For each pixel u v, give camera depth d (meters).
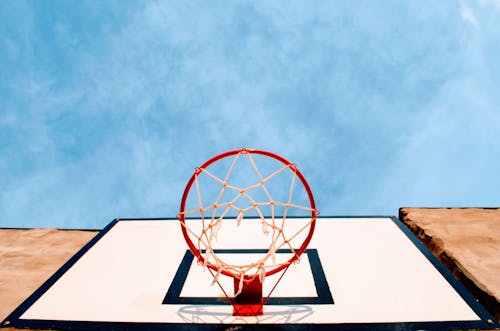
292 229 3.42
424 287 2.60
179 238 3.34
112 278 2.79
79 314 2.43
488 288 2.75
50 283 2.75
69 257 3.72
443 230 3.63
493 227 3.66
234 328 2.25
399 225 3.46
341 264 2.88
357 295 2.53
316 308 2.41
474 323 2.26
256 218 3.64
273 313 2.37
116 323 2.34
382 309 2.40
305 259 2.95
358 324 2.27
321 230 3.40
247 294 2.39
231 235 3.34
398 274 2.75
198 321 2.32
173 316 2.38
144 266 2.93
